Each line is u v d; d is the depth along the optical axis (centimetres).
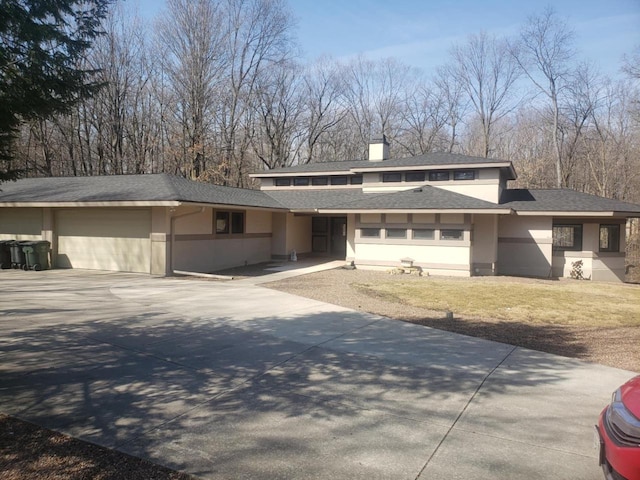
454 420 430
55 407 444
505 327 835
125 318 841
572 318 938
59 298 1045
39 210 1669
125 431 396
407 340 722
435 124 4156
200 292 1157
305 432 400
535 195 1997
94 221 1582
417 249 1716
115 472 329
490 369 587
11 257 1617
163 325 791
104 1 611
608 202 1806
